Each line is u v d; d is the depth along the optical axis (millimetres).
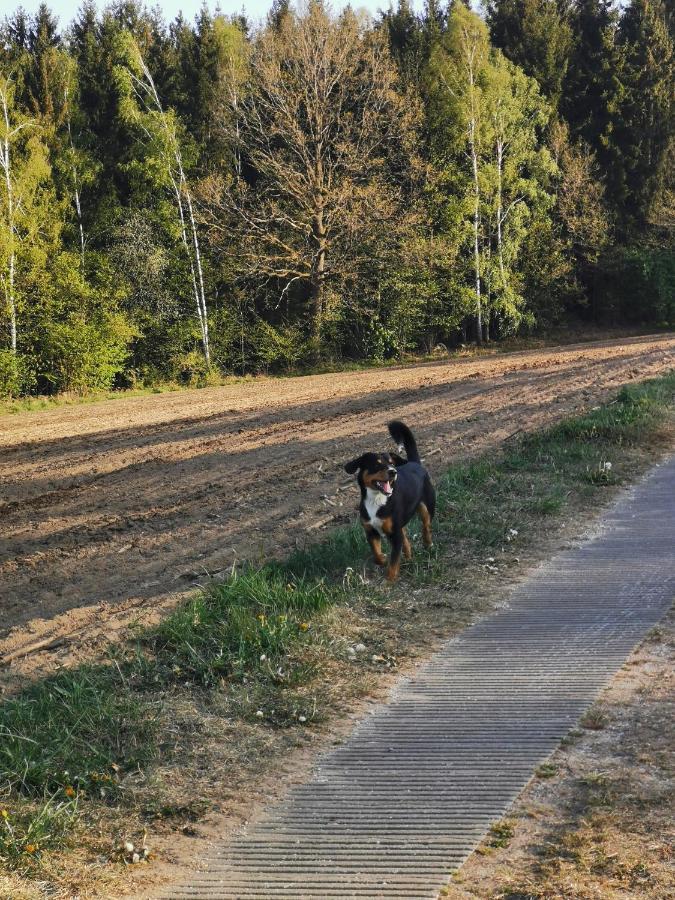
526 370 27844
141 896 3994
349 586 8516
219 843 4469
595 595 8086
